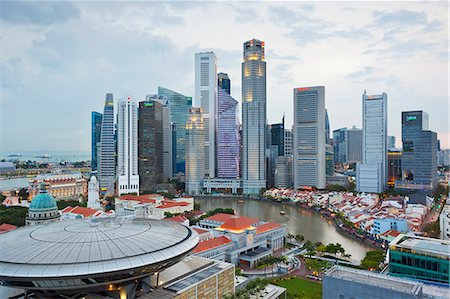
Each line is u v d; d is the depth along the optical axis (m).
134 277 109.12
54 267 97.25
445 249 156.25
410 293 95.88
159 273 130.12
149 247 113.31
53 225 135.38
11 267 98.00
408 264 159.00
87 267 98.31
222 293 139.38
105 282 104.25
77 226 131.12
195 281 127.00
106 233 121.00
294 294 180.88
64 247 108.38
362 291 102.69
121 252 107.38
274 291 180.38
